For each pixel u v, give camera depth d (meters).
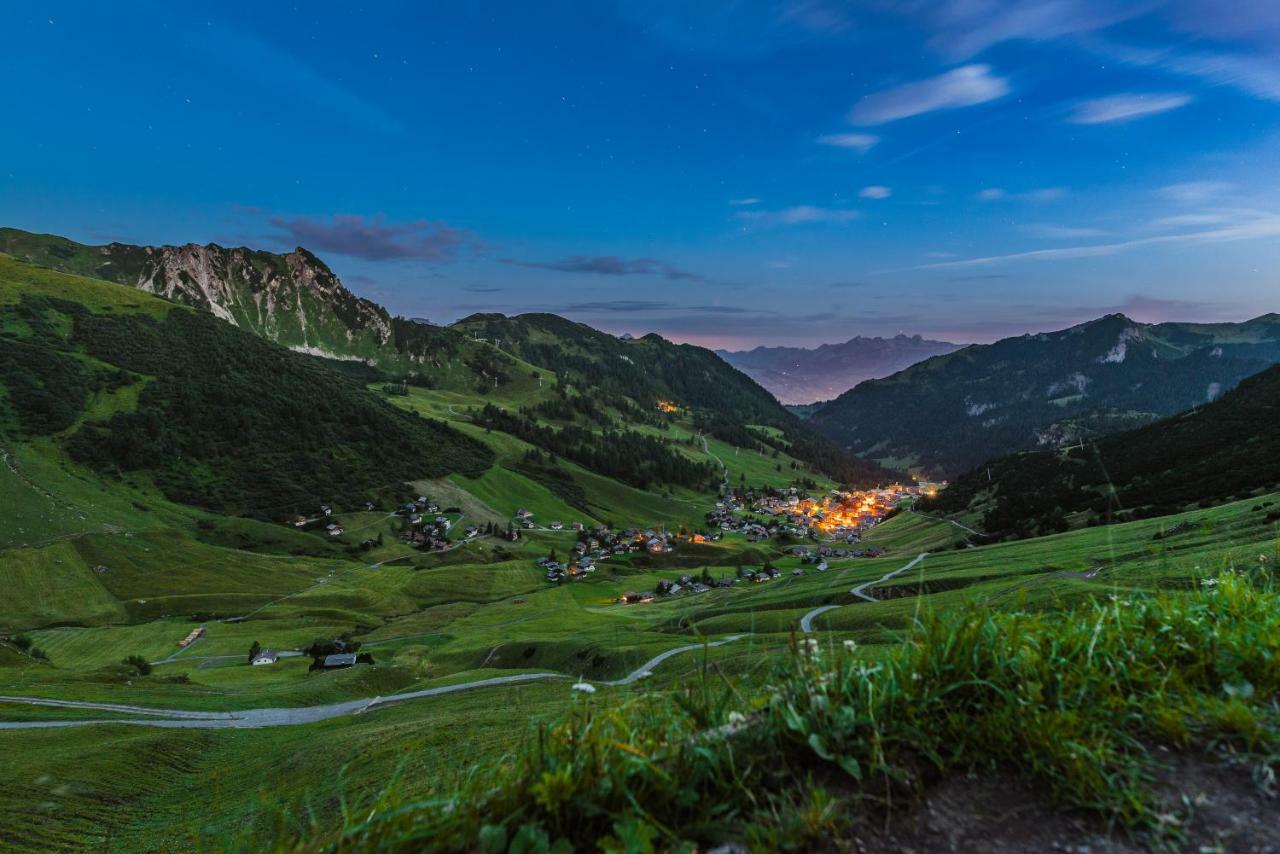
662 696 2.66
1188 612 3.04
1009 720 2.45
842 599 88.06
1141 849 1.96
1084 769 2.23
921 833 2.07
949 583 81.38
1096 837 2.03
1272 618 2.88
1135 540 71.31
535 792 2.13
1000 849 1.99
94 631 127.50
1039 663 2.71
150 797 43.06
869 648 2.93
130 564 157.62
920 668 2.72
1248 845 1.87
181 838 27.11
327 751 40.09
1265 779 2.19
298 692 85.06
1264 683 2.71
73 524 167.38
